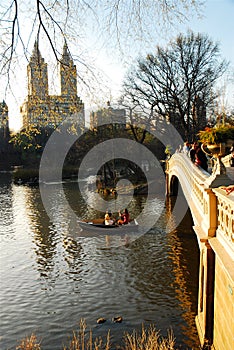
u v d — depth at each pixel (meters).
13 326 11.29
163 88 37.59
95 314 11.85
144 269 15.58
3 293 13.60
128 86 38.91
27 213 29.53
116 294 13.23
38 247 19.50
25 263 16.92
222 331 7.25
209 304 8.59
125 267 15.93
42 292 13.62
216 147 8.32
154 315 11.60
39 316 11.84
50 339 10.54
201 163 15.16
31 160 59.59
